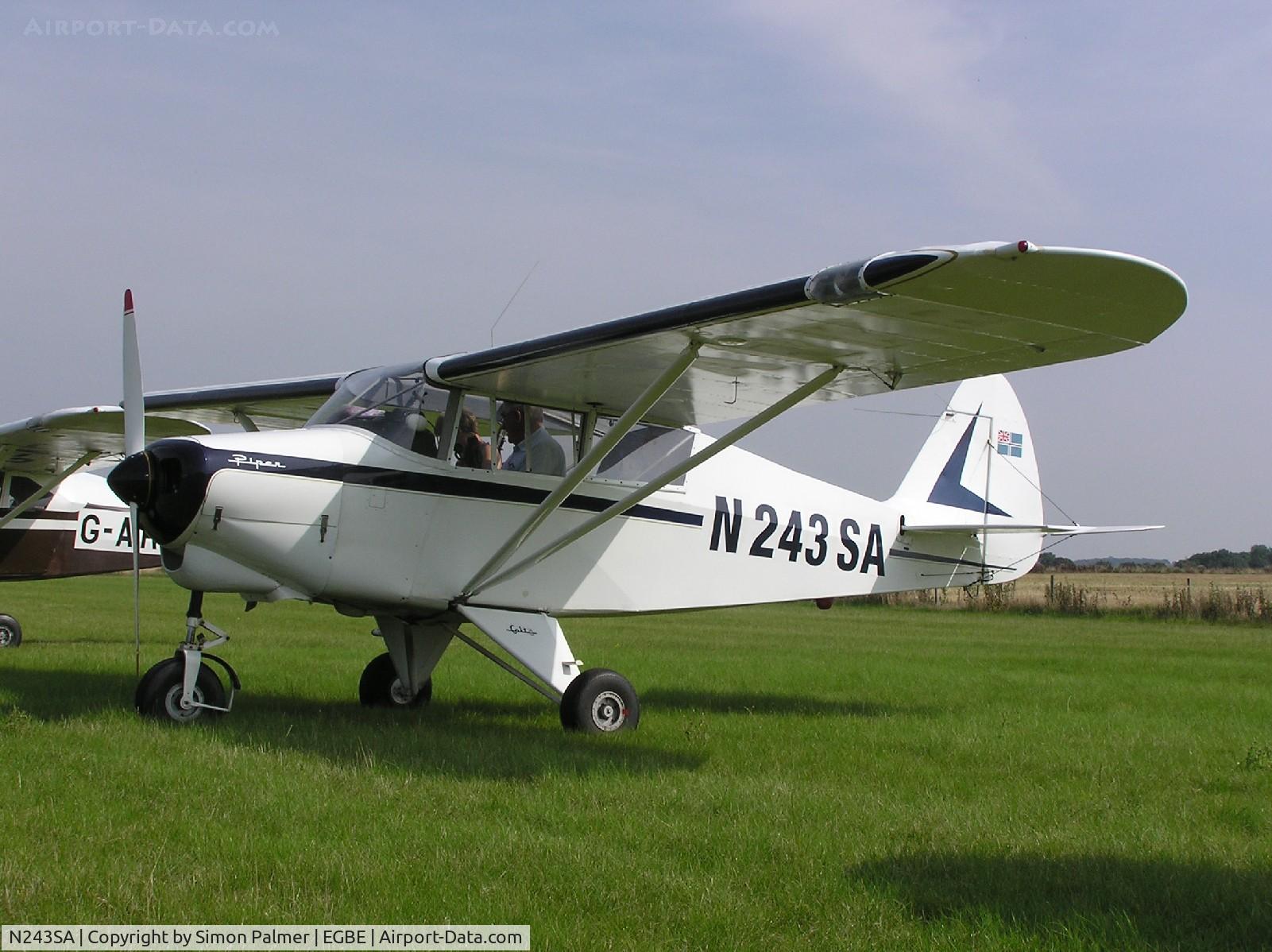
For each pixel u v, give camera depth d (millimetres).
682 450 8648
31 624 16531
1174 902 3924
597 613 8344
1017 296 5219
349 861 3984
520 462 7910
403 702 8539
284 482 6879
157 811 4578
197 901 3578
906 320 5691
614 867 4059
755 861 4250
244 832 4309
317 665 11062
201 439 6832
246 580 6980
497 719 8031
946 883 4059
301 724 6922
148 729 6312
